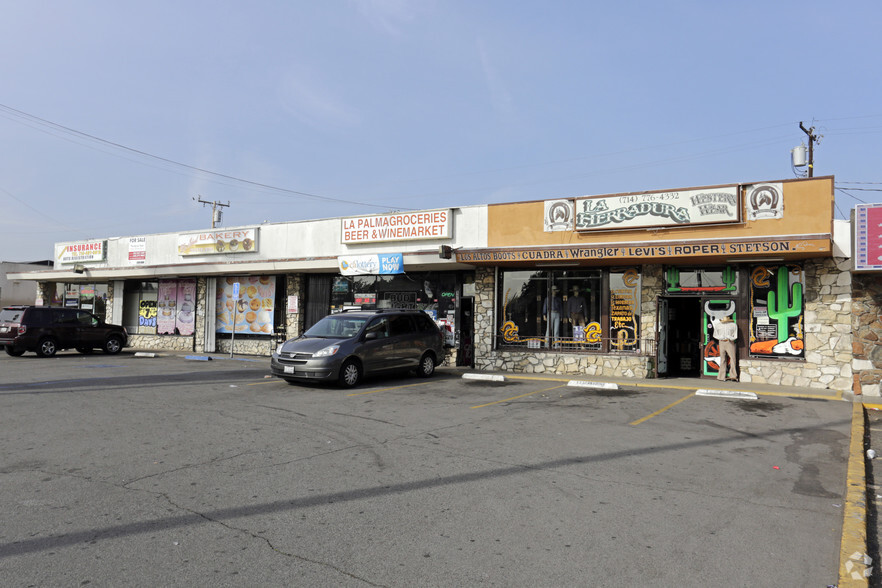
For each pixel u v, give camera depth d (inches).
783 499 214.4
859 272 473.7
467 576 149.7
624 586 145.9
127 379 537.6
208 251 867.4
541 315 648.4
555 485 227.1
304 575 148.8
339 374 486.9
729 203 524.4
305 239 783.7
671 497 215.0
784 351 536.1
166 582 143.6
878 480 245.6
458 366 695.7
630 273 605.9
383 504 202.7
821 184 496.7
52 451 266.8
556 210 608.7
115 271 949.2
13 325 766.5
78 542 166.7
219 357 798.5
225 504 199.8
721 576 152.2
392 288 752.3
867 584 147.5
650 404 428.8
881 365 474.3
